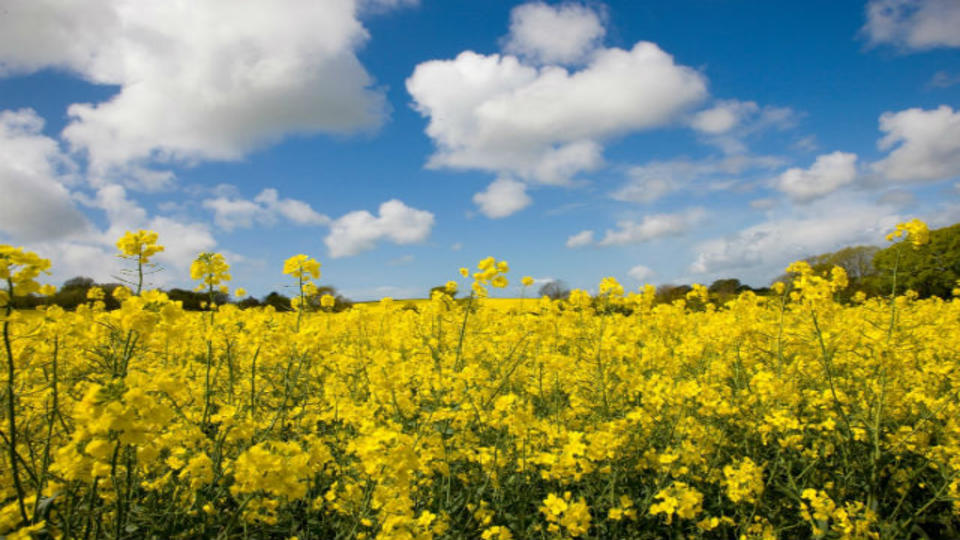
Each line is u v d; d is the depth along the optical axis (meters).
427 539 2.76
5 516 2.67
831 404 4.62
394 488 3.09
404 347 8.27
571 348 7.07
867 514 3.45
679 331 8.73
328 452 3.73
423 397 5.55
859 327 5.67
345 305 10.88
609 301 7.08
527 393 5.87
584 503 3.13
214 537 3.26
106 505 3.04
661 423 4.82
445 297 6.59
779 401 4.55
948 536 3.76
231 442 3.96
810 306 4.68
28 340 3.90
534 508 4.05
